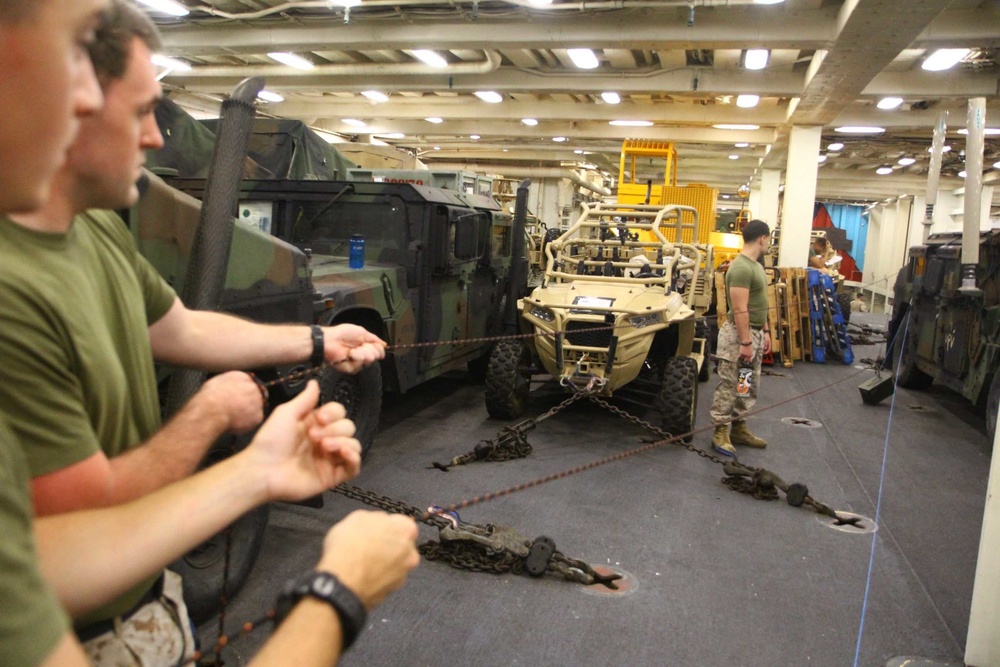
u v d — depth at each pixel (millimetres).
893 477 4984
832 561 3617
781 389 7930
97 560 765
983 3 6996
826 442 5809
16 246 864
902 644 2889
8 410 812
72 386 879
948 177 18734
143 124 986
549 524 3906
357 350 1599
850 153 16172
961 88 9539
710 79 10062
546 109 13484
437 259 5551
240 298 3145
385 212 5449
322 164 6930
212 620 2834
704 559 3578
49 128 723
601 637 2842
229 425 1146
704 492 4496
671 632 2904
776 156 15703
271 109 14312
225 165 2266
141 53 940
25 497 679
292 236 5680
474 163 21828
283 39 8750
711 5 6840
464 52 10289
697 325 7930
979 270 6324
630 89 10445
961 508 4438
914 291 7809
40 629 628
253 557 2941
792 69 9719
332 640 769
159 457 1031
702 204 11680
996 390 5676
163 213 2703
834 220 28641
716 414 5227
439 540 3479
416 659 2650
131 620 1071
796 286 9695
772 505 4348
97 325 953
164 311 1271
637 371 5562
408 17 8109
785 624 3006
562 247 6465
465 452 5039
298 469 955
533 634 2840
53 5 708
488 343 7055
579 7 7160
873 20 6465
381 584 843
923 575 3502
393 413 6059
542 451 5156
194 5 8273
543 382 6453
